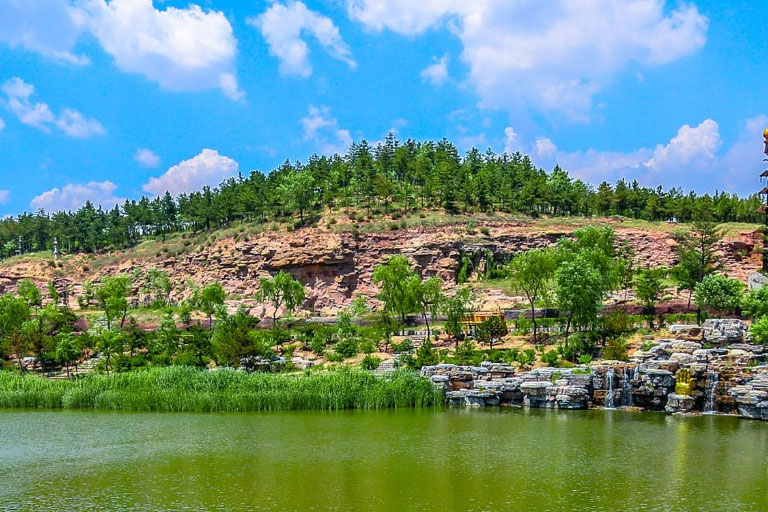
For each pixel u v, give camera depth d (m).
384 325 117.25
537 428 69.81
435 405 85.81
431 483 48.88
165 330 120.44
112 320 151.88
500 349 105.00
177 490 47.22
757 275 121.94
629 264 142.50
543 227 174.62
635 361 85.81
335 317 146.75
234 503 44.34
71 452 59.09
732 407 77.12
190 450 59.81
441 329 124.12
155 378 87.06
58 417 77.50
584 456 56.97
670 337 93.81
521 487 47.81
